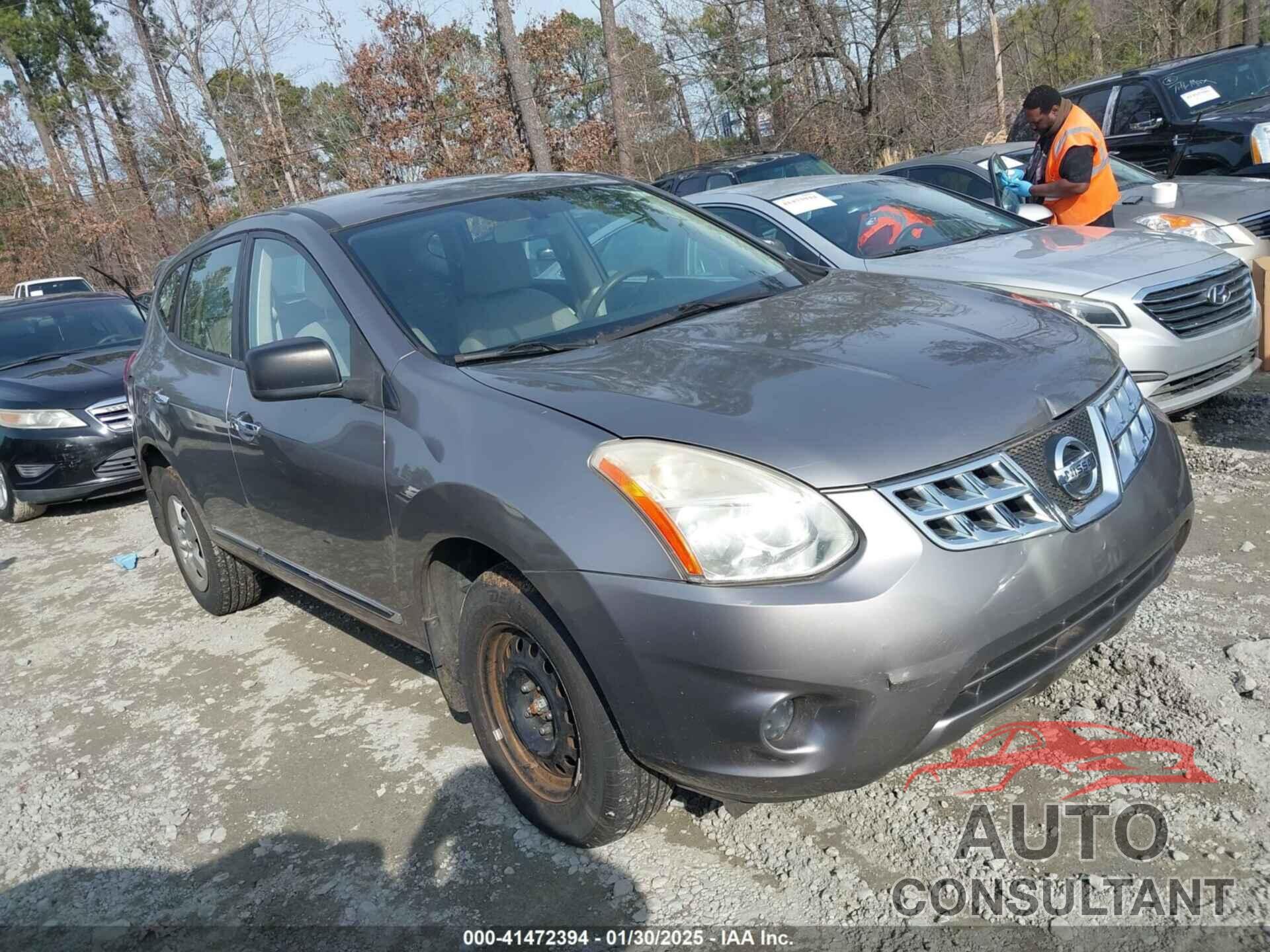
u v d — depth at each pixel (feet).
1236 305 17.33
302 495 11.91
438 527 9.61
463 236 12.27
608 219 13.17
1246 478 15.92
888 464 7.88
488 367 10.17
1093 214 23.18
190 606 18.60
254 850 10.82
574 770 9.48
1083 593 8.27
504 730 10.12
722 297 11.76
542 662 9.37
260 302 13.34
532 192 13.51
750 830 9.70
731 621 7.58
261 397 10.67
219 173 91.45
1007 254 18.34
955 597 7.68
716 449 8.03
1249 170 29.25
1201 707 10.17
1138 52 72.28
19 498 26.48
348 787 11.64
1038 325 10.16
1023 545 8.02
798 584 7.59
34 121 118.42
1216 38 67.31
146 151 92.94
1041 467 8.38
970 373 8.89
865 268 18.97
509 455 8.92
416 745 12.27
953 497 7.91
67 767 13.34
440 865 10.01
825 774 7.77
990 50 65.92
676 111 74.02
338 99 73.46
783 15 55.26
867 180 22.29
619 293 11.96
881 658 7.50
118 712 14.71
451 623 10.68
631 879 9.35
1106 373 9.55
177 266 16.62
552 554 8.35
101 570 21.99
